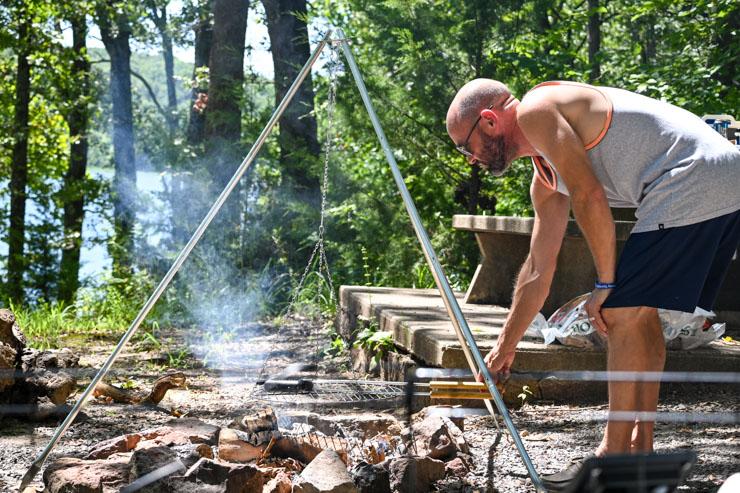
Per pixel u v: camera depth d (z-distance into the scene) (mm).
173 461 2559
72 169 17953
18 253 15250
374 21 11047
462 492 2785
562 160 2682
